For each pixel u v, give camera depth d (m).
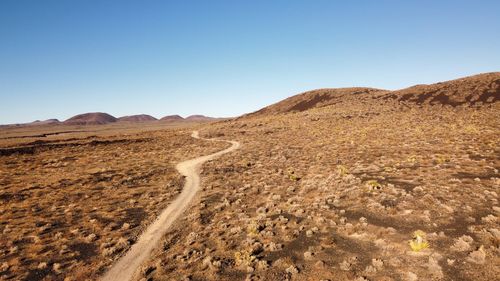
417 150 37.69
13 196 34.91
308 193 26.06
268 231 19.06
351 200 22.09
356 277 13.34
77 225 25.48
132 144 84.00
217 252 17.75
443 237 15.43
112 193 35.31
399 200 20.66
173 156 60.78
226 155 55.66
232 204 26.48
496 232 14.95
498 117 55.94
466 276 12.34
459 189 21.30
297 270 14.48
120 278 16.88
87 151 73.75
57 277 17.61
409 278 12.70
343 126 75.00
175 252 18.83
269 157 49.12
